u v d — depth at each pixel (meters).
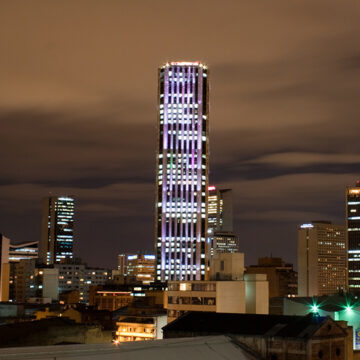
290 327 126.94
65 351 90.75
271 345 122.31
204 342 112.38
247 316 138.62
